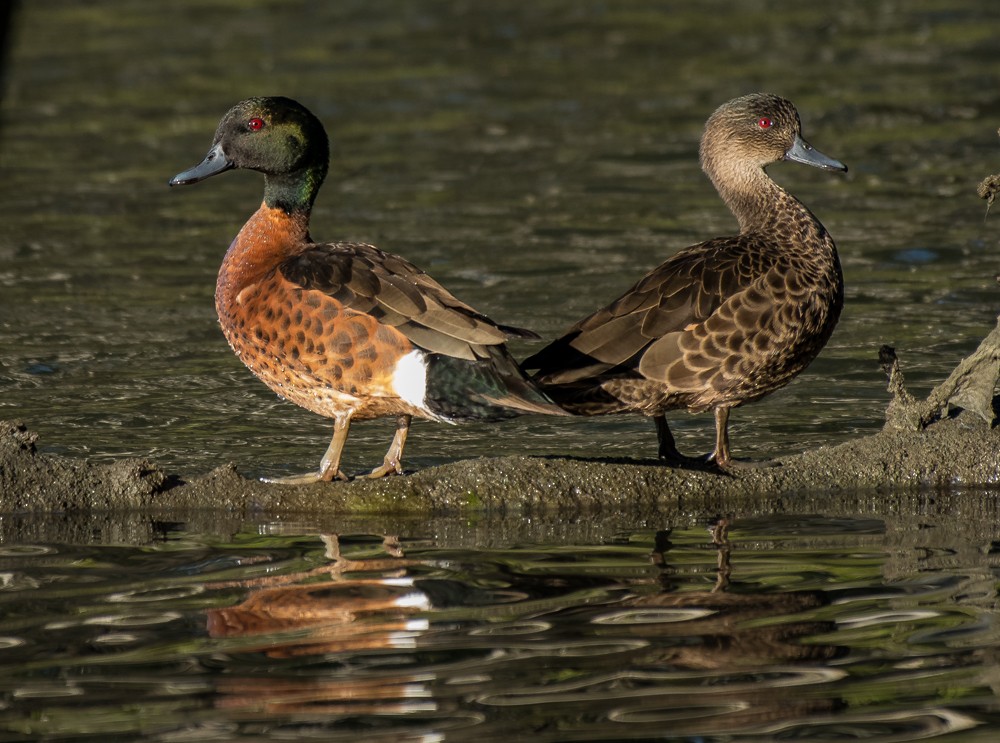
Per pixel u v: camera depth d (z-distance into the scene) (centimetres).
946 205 2058
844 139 2403
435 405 1077
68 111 2694
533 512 1131
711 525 1084
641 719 744
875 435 1218
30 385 1471
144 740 730
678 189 2177
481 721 743
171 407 1414
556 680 788
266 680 793
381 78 2873
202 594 927
